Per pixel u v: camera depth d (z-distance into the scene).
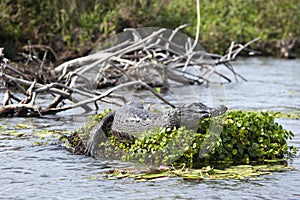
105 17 53.72
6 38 51.06
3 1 51.50
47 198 17.12
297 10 75.06
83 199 17.05
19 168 20.08
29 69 39.09
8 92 30.39
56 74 36.66
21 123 28.00
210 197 17.23
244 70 54.41
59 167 20.28
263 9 74.56
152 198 17.12
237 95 39.12
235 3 74.00
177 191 17.73
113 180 18.80
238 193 17.58
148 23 58.12
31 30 51.94
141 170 19.83
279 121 29.12
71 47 52.19
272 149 21.52
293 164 20.80
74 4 54.25
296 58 68.25
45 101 34.91
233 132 21.34
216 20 70.06
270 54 68.94
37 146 23.11
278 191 17.81
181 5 68.06
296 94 39.91
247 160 20.95
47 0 53.19
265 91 41.22
